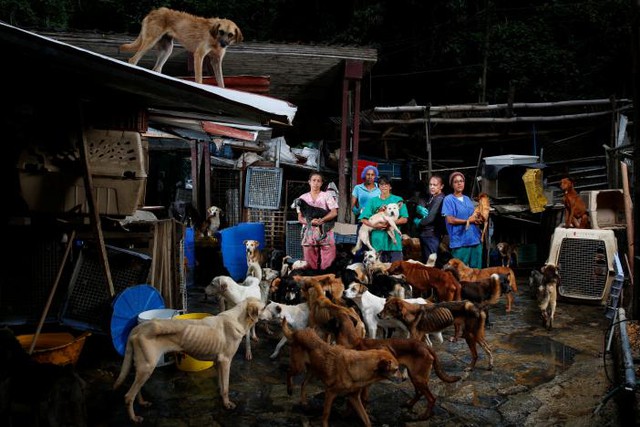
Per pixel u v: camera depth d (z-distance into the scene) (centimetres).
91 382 446
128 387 436
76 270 508
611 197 859
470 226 709
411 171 1402
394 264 636
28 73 432
